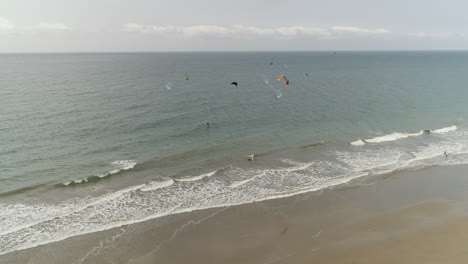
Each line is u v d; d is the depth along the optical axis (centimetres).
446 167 2694
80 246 1672
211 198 2178
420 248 1653
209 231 1820
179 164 2725
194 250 1662
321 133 3591
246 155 2938
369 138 3419
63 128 3541
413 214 1997
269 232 1817
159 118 4053
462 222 1895
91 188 2289
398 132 3638
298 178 2484
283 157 2902
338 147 3158
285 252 1644
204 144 3194
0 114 4000
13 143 3061
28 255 1594
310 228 1855
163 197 2181
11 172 2491
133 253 1633
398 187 2356
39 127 3541
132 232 1798
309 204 2119
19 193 2194
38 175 2455
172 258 1603
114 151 2956
